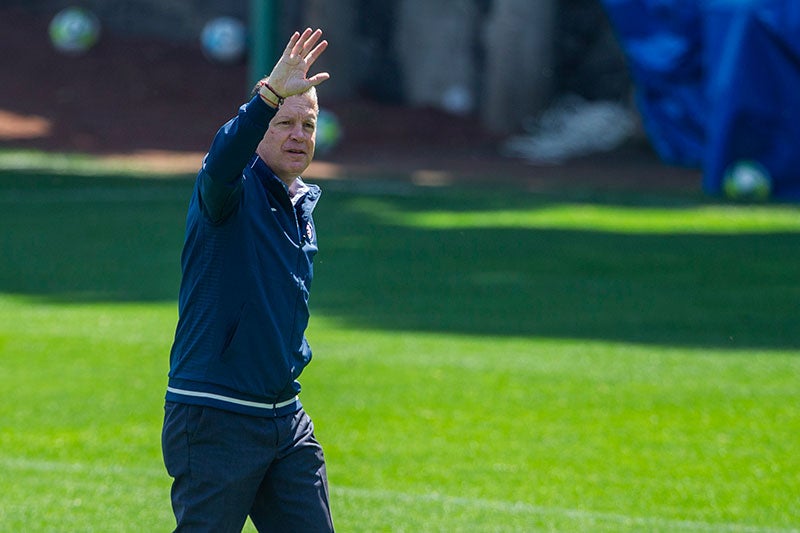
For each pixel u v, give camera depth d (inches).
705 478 1121.4
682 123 4717.0
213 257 622.8
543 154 4968.0
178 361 634.2
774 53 3976.4
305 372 1526.8
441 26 5506.9
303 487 647.1
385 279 2278.5
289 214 645.9
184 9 5748.0
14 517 983.0
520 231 2982.3
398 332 1796.3
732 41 4028.1
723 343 1745.8
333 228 2965.1
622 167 4702.3
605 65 5369.1
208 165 600.7
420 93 5551.2
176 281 2220.7
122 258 2458.2
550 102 5305.1
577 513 1015.6
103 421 1299.2
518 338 1769.2
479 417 1327.5
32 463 1143.0
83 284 2170.3
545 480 1109.7
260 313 625.6
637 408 1375.5
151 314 1909.4
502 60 5226.4
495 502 1042.7
